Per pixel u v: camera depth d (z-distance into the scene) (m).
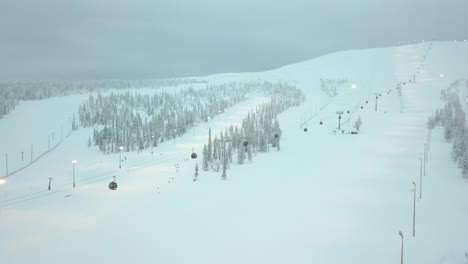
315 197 60.44
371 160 85.88
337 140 114.19
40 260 40.75
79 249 43.38
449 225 46.69
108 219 54.31
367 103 187.50
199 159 107.00
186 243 43.88
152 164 105.56
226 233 46.47
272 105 187.25
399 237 43.69
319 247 41.50
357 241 42.88
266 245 42.47
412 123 133.00
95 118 192.25
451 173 71.62
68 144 156.38
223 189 69.69
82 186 80.56
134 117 193.75
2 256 42.12
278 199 60.44
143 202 63.03
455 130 98.75
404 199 57.69
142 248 42.94
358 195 60.53
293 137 127.88
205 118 192.25
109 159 122.81
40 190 79.81
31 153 134.75
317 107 198.12
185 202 61.53
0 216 58.66
